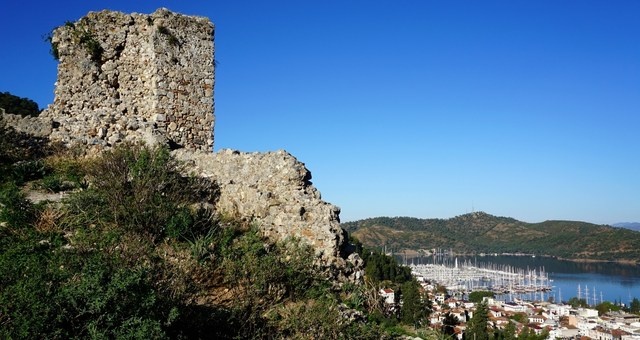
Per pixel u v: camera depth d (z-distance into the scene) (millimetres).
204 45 18250
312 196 13453
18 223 10875
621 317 112812
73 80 17141
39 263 7809
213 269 10672
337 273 11609
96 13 17531
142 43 17766
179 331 8062
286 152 14336
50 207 11672
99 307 6719
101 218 11453
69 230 11008
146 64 17578
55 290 6887
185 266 9961
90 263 7645
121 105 17484
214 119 18188
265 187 13727
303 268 10812
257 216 12891
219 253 11195
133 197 11969
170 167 13758
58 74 17078
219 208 13695
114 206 11586
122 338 6578
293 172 13586
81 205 11703
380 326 10258
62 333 6477
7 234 10461
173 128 17375
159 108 17141
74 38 17234
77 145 15758
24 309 6406
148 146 14977
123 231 10969
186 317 8477
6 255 8656
